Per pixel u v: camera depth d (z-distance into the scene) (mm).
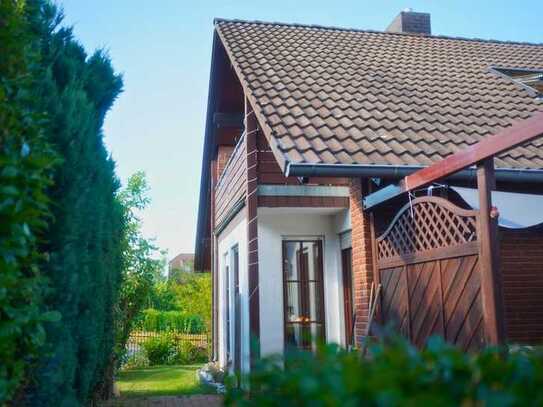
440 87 12680
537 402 2039
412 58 14656
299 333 12422
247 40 13977
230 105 16438
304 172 8500
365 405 2039
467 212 6703
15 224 3922
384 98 11641
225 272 17016
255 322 10617
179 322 31203
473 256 6766
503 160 9258
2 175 3834
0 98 3986
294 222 12641
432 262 7699
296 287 12633
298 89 11445
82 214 6859
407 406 1919
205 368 18719
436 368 2373
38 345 4590
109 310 10992
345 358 2443
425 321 7809
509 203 7551
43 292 5289
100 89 8273
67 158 6207
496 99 12125
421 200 7785
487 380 2283
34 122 4688
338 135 9641
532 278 10227
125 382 17766
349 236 12031
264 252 12398
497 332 6090
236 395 3135
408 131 10164
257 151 11398
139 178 21281
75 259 6406
